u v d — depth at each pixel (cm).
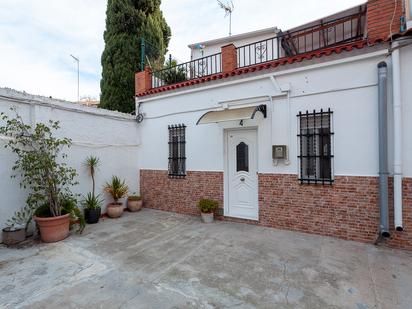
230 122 646
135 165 847
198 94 705
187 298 301
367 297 298
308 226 540
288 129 559
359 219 485
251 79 603
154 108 812
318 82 523
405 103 438
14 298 306
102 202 731
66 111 634
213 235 539
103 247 479
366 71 475
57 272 375
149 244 493
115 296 308
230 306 284
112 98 1084
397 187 434
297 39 932
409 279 340
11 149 520
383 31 465
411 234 435
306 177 552
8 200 515
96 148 716
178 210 757
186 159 734
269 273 362
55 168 562
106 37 1141
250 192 641
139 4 1157
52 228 503
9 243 488
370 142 473
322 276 351
